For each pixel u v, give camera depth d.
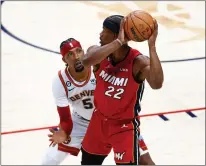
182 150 10.83
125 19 6.55
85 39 17.56
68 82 8.21
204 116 12.34
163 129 11.68
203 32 18.45
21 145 10.88
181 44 17.30
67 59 8.10
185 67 15.45
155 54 6.46
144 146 8.04
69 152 8.80
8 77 14.39
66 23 19.05
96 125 7.54
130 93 7.03
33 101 12.96
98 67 7.21
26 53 16.22
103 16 19.73
